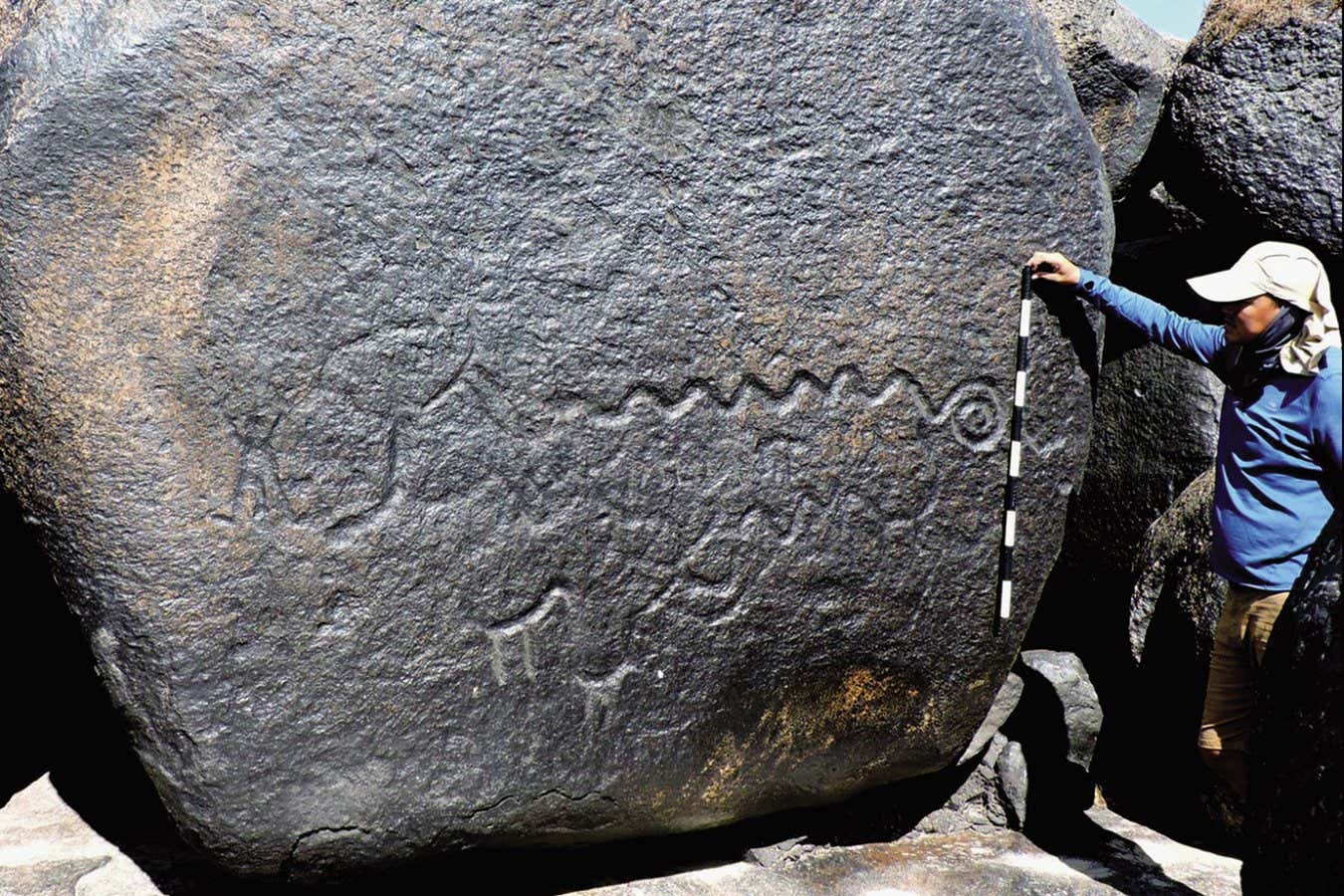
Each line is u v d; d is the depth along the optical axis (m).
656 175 2.79
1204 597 3.34
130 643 2.61
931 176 2.96
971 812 3.59
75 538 2.57
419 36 2.63
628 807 3.01
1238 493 2.82
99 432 2.53
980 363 3.07
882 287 2.96
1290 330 2.70
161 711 2.63
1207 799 3.40
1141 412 3.85
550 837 3.01
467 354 2.71
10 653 3.60
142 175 2.51
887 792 3.55
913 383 3.02
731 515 2.94
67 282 2.50
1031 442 3.17
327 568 2.68
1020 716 3.65
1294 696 2.48
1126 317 2.98
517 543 2.79
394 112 2.62
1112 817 3.62
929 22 2.93
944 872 3.30
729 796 3.13
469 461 2.74
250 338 2.59
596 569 2.86
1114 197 3.75
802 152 2.88
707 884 3.21
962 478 3.11
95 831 3.40
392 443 2.69
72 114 2.47
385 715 2.76
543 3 2.69
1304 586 2.53
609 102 2.75
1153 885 3.23
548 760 2.89
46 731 3.82
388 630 2.73
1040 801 3.54
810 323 2.92
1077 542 4.05
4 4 2.80
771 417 2.93
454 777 2.83
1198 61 3.53
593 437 2.82
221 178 2.54
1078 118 3.08
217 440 2.59
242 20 2.54
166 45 2.51
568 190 2.74
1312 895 2.40
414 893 3.06
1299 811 2.44
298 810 2.73
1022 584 3.24
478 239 2.70
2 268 2.48
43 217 2.48
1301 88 3.33
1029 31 3.03
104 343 2.51
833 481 3.00
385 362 2.67
